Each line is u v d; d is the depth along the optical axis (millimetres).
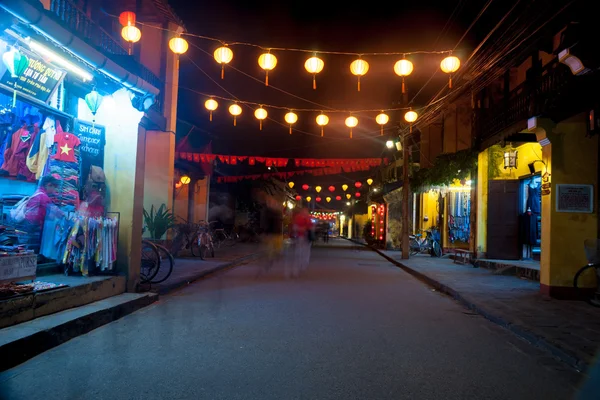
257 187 34938
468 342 6117
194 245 18203
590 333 6289
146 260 9969
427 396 4125
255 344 5750
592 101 8320
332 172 22516
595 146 9641
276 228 39344
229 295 9727
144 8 16000
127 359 5047
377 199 31234
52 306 6348
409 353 5508
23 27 5957
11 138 7484
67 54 7000
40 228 8086
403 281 13078
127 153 8836
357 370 4809
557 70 8961
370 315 7828
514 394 4234
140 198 9102
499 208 15484
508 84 12266
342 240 53281
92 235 8102
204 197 25453
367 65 11047
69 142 8188
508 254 15398
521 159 15008
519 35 10508
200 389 4172
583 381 4625
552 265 9539
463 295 9641
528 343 6125
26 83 7188
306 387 4273
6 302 5480
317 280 12734
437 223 24344
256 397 4004
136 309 7910
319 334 6348
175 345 5645
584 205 9562
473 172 16688
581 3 7684
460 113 21000
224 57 10844
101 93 8719
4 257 6012
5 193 7629
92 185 8562
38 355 5156
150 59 16516
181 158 19953
